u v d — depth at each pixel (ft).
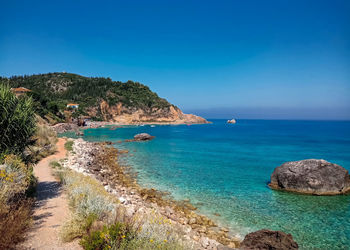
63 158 73.87
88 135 216.95
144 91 626.23
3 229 15.01
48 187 34.63
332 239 34.24
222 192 56.18
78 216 20.44
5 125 27.81
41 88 560.20
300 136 245.45
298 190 56.03
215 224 38.32
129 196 47.80
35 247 15.46
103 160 94.22
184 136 233.55
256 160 101.71
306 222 39.70
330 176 55.01
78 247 16.37
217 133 285.64
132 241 16.02
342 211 44.50
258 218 41.16
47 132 115.34
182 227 33.19
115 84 609.83
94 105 463.83
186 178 69.31
